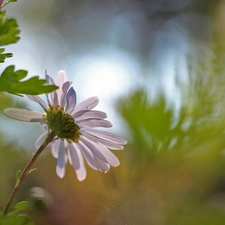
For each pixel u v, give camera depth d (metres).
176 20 1.17
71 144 0.38
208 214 0.45
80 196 0.47
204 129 0.43
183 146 0.43
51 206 0.46
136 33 1.21
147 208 0.45
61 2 1.16
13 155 0.52
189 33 0.86
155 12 1.24
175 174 0.45
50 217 0.46
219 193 0.46
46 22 1.08
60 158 0.39
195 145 0.43
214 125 0.43
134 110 0.43
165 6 1.22
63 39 1.09
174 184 0.45
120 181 0.45
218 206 0.45
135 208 0.45
